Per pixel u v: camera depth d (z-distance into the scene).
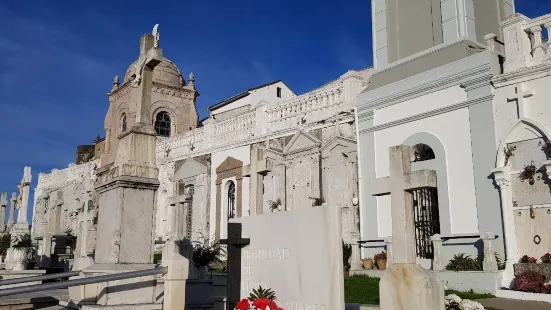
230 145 25.58
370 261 16.36
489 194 14.56
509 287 12.96
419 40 17.89
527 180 13.84
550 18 14.01
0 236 28.14
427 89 16.67
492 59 15.06
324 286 7.41
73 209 39.41
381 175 17.78
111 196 10.52
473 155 15.11
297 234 8.05
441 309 7.39
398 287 7.56
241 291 9.07
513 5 18.59
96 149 43.00
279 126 23.06
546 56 14.09
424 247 16.48
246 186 24.19
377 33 19.39
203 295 13.30
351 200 18.84
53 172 45.09
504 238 14.02
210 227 26.06
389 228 17.17
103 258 10.41
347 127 19.62
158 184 10.60
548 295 11.57
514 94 14.34
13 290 6.95
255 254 8.88
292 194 21.47
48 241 23.94
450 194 15.58
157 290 9.55
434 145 16.23
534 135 13.83
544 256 13.02
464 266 14.00
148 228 10.34
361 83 20.28
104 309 8.59
